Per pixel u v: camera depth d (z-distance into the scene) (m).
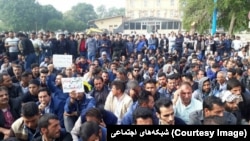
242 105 5.65
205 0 29.66
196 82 7.66
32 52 13.30
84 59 12.26
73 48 17.17
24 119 4.66
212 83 8.00
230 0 24.34
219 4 24.81
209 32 31.25
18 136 4.70
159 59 12.94
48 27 75.25
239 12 25.42
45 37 15.96
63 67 10.27
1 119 5.62
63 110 6.34
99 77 7.33
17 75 8.79
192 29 32.09
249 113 5.70
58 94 6.47
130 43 18.95
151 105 5.13
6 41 14.21
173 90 7.10
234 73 8.09
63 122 6.27
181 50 19.66
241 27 27.72
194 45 19.44
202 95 7.18
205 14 30.52
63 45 16.67
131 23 58.72
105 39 17.88
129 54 18.05
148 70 10.21
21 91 7.51
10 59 14.15
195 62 11.21
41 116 4.45
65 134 4.43
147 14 69.31
